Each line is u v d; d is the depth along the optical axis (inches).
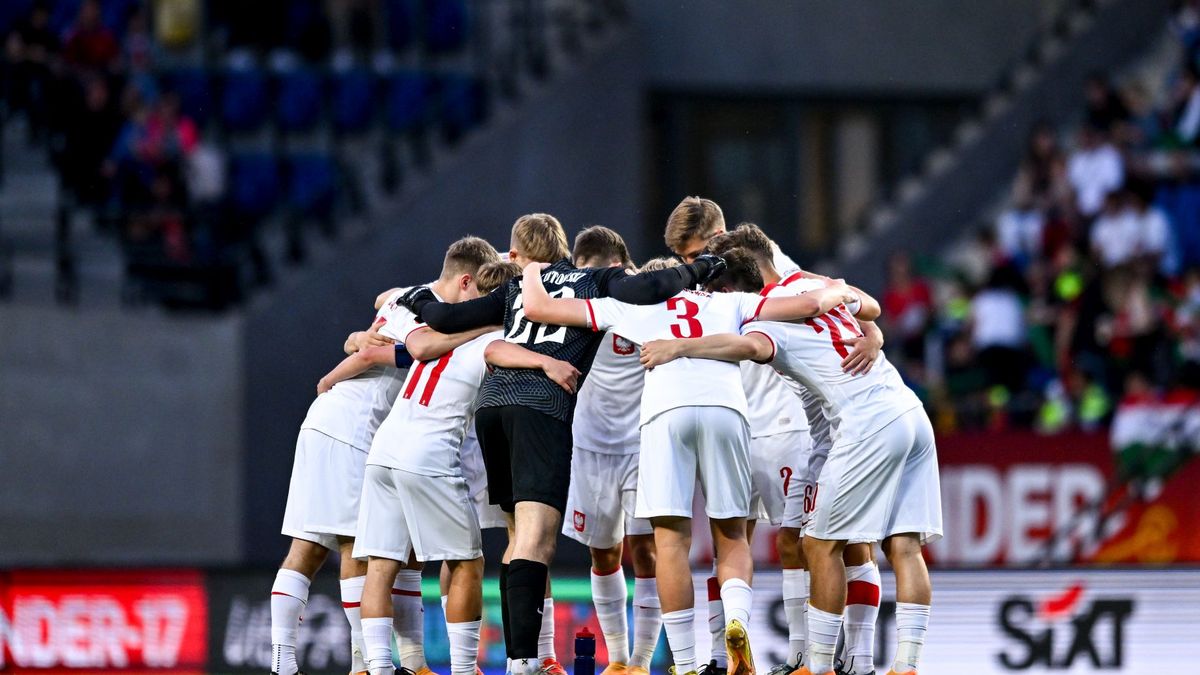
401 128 2395.4
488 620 1378.0
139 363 1999.3
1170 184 2250.2
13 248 2017.7
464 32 2485.2
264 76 2381.9
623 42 2388.0
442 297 1041.5
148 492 1990.7
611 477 1073.5
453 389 999.0
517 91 2358.5
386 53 2460.6
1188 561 1888.5
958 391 2057.1
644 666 1100.5
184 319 2030.0
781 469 1058.1
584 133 2343.8
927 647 1424.7
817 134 2630.4
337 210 2276.1
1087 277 2095.2
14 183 2128.4
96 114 2146.9
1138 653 1437.0
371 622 994.1
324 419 1040.2
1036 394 2043.6
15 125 2181.3
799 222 2628.0
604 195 2348.7
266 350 2063.2
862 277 2522.1
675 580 968.9
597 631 1381.6
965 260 2491.4
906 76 2635.3
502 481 989.2
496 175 2274.9
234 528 2018.9
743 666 939.3
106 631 1464.1
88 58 2188.7
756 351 965.8
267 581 1475.1
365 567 1051.9
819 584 977.5
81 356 1973.4
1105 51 2603.3
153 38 2423.7
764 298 984.9
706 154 2593.5
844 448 970.1
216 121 2363.4
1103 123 2287.2
